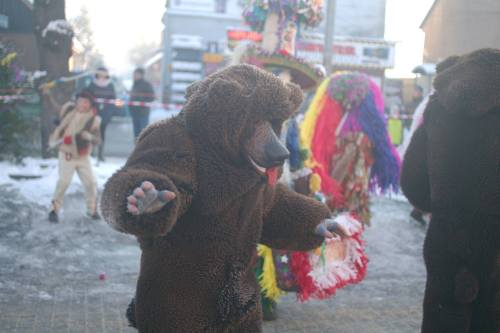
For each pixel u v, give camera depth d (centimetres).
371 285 657
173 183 275
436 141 398
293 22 754
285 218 337
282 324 532
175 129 297
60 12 1170
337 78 645
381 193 687
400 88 1928
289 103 300
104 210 264
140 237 293
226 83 287
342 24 2275
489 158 377
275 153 293
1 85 1142
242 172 294
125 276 651
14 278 622
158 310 295
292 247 344
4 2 1438
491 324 387
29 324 506
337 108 643
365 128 647
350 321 547
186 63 2866
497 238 377
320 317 554
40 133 1220
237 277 302
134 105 1429
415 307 591
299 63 623
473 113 379
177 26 3130
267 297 525
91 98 829
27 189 940
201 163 292
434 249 392
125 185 263
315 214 338
